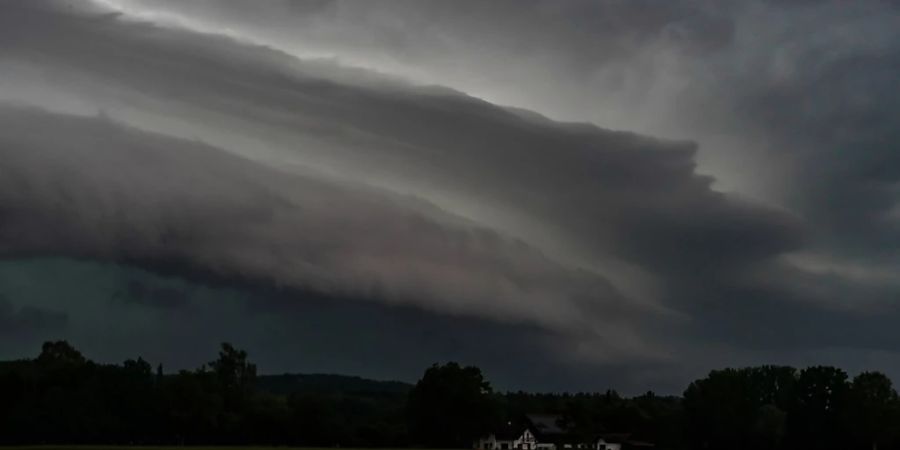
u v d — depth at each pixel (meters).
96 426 189.00
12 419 182.12
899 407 188.25
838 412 193.50
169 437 198.00
